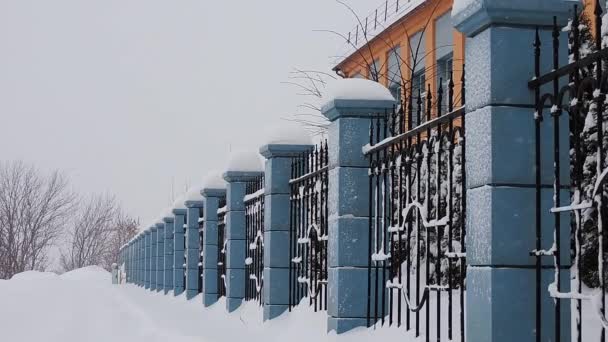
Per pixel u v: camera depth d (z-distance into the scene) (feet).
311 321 29.50
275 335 31.86
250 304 40.65
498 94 16.30
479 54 16.79
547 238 16.08
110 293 78.84
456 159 28.89
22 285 75.92
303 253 32.86
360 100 26.07
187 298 59.31
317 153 30.94
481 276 16.31
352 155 26.17
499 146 16.21
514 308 15.94
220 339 32.91
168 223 75.25
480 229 16.44
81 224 264.31
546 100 16.31
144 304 59.57
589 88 15.08
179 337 35.09
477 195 16.63
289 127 35.50
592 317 20.15
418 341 20.93
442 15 62.34
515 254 16.03
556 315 15.37
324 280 30.66
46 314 47.11
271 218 35.14
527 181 16.20
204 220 52.65
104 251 266.77
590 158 23.15
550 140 16.24
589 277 23.73
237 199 44.57
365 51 73.00
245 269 43.42
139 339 35.22
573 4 16.31
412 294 26.99
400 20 67.10
